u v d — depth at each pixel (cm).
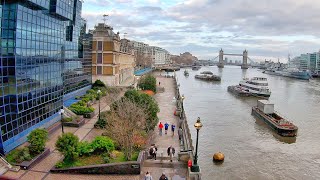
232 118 7269
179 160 3459
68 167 3055
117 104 4250
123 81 10862
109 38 8731
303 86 16012
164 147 3934
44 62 4269
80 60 7556
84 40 7938
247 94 11119
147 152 3603
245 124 6712
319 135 6031
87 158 3244
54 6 4456
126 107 3772
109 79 8869
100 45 8731
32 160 3150
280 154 4878
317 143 5512
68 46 6700
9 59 3484
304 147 5275
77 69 7338
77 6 7262
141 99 4619
